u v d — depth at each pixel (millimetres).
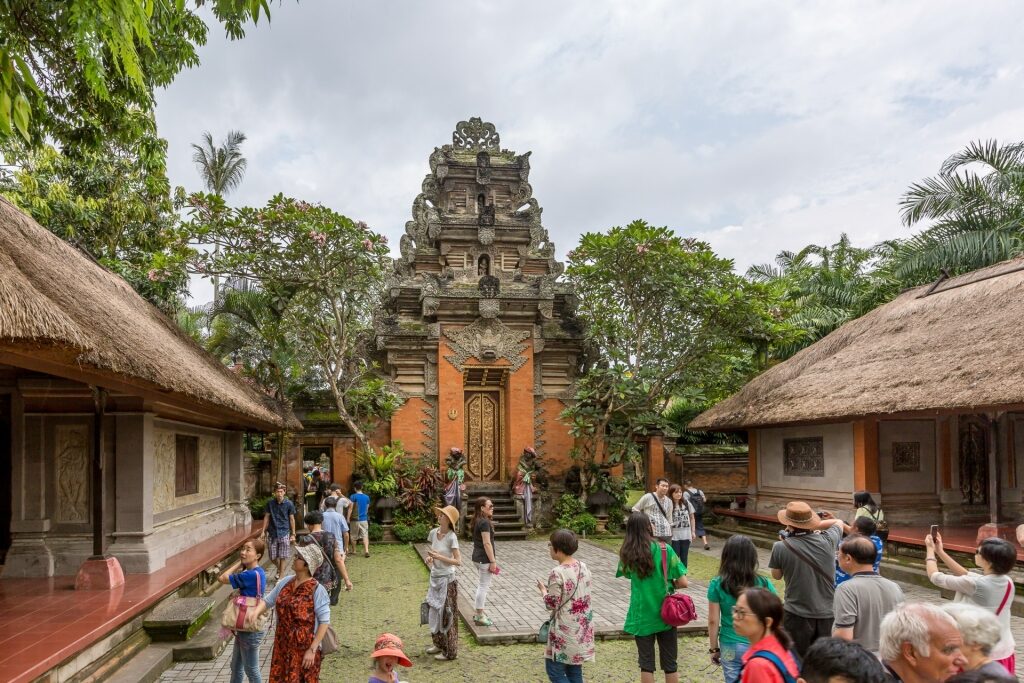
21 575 9898
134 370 7367
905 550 13930
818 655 3086
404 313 22469
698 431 24875
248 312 21531
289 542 13031
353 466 21516
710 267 19703
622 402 20656
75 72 9211
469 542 19047
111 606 8156
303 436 21469
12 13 7602
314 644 5672
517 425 21844
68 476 10336
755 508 20469
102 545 9391
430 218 22656
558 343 22578
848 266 29656
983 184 18719
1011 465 16516
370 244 19062
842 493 16656
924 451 16438
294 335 23047
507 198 23953
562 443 22328
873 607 4852
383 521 19641
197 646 8445
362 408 21172
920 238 19984
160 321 13672
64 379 10008
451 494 19891
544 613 10477
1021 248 17922
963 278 16531
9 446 11070
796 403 16828
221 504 16281
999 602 5180
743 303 19375
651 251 19078
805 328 23516
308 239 18625
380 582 13547
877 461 15938
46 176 18469
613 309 21141
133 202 20125
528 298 21812
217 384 11773
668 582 6160
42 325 5523
